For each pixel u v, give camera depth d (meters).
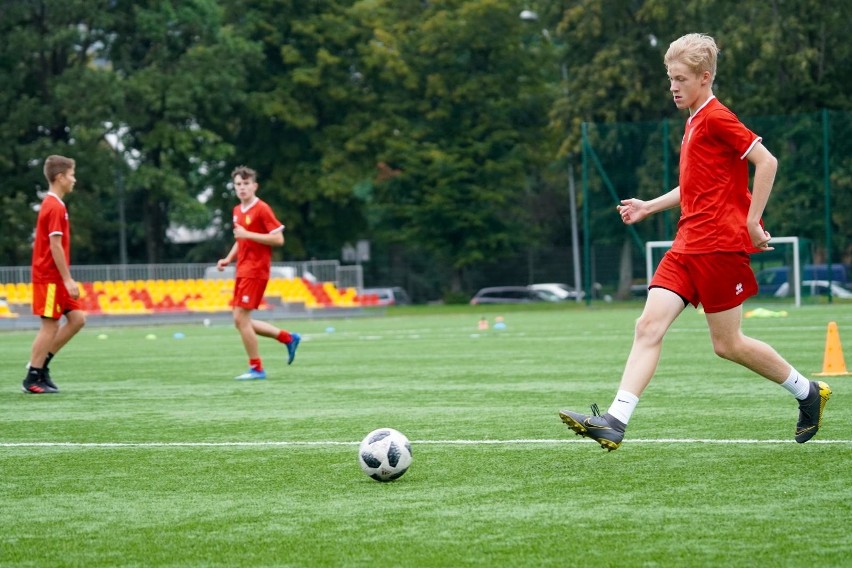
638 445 8.26
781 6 56.41
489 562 5.04
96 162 56.69
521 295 64.56
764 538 5.37
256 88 64.88
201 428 9.91
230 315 42.81
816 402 7.84
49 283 13.28
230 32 60.50
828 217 43.16
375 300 48.22
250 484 7.08
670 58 7.44
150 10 59.53
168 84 58.22
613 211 46.78
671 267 7.48
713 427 9.16
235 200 65.88
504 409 10.88
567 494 6.52
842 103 55.62
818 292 43.50
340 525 5.85
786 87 56.44
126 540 5.62
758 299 44.12
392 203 66.12
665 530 5.57
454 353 19.89
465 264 63.88
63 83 56.47
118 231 69.38
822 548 5.17
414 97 64.88
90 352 22.78
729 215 7.36
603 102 59.75
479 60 64.19
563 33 60.34
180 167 63.31
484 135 64.81
